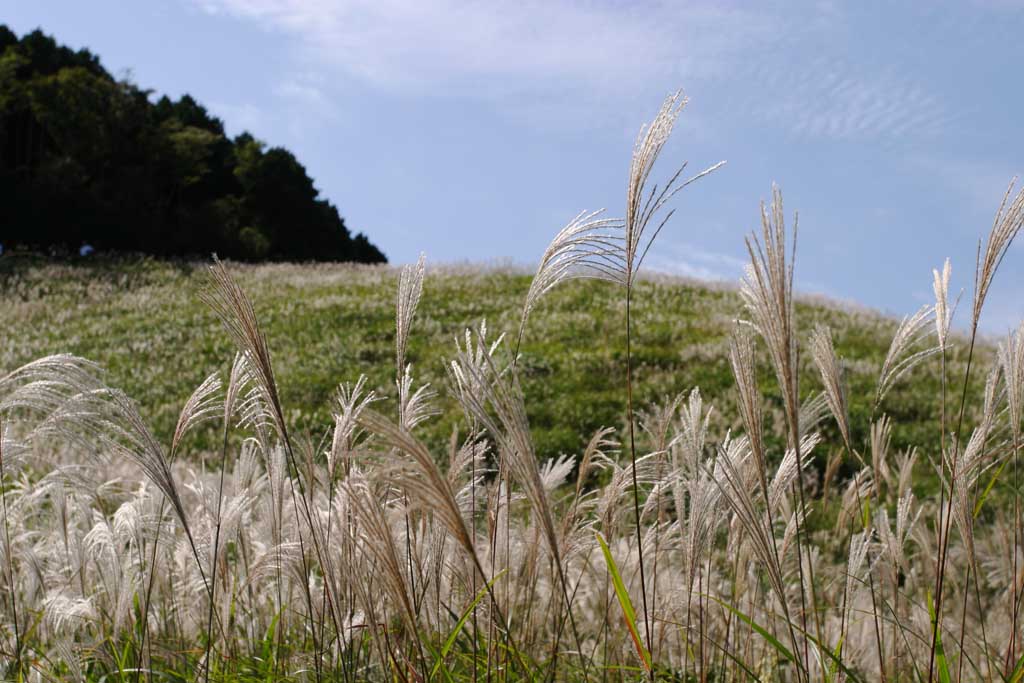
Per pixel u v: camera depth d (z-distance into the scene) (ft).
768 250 6.16
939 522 7.70
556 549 6.12
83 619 11.05
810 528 22.03
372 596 7.82
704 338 57.11
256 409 9.30
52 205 131.95
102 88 153.17
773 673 10.73
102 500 13.07
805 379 41.65
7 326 76.48
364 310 72.95
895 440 36.83
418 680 7.23
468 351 7.75
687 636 10.14
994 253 7.14
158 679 10.27
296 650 10.65
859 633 11.73
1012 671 7.84
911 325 8.63
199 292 6.89
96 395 8.09
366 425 5.19
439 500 5.45
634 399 45.14
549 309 69.41
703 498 8.30
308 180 206.69
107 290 94.89
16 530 11.73
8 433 9.32
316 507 9.14
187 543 12.62
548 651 9.98
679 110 6.23
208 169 179.93
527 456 5.92
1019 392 7.70
